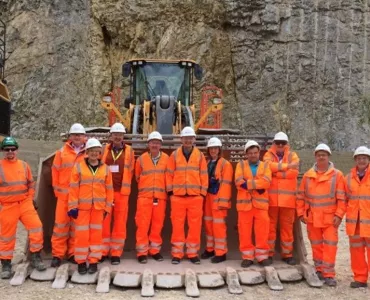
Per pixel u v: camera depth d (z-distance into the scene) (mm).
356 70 21266
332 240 6449
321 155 6484
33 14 21641
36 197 6914
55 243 6621
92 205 6301
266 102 21281
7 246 6508
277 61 21453
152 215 6957
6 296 5695
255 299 5828
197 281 6180
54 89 20703
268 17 21234
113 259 6738
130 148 6930
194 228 6844
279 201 6758
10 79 20766
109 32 20891
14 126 20047
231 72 21516
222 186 6910
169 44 20516
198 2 20844
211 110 10555
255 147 6676
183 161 6855
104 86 20562
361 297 5988
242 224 6742
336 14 21406
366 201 6297
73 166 6617
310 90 21281
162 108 9156
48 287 6055
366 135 20641
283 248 6926
